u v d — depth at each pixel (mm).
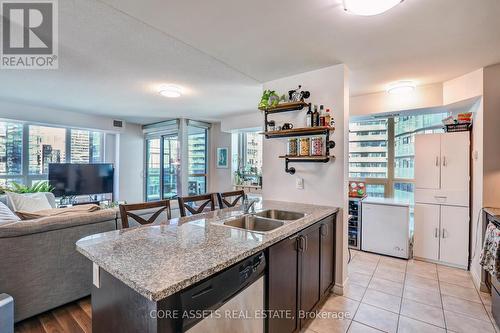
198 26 1857
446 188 3232
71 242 2258
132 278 988
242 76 2898
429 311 2232
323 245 2275
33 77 3000
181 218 2086
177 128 5785
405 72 2730
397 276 2938
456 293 2543
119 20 1784
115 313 1157
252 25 1841
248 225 2215
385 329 1987
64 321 2074
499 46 2131
